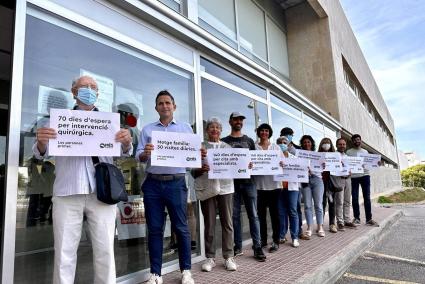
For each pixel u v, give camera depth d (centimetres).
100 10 359
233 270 412
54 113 254
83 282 311
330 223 698
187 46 489
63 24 321
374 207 1338
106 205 270
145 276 374
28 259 276
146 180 351
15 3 278
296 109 938
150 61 424
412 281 425
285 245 565
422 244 658
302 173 538
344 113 1429
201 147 369
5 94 450
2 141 352
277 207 526
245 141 476
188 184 462
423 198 2259
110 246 267
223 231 422
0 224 314
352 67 1892
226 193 418
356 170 728
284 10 1333
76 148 258
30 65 288
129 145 291
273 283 364
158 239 342
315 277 392
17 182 264
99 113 270
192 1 544
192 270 415
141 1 394
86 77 280
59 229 252
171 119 370
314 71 1299
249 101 661
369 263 516
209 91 536
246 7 953
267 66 1056
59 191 254
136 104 398
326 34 1291
